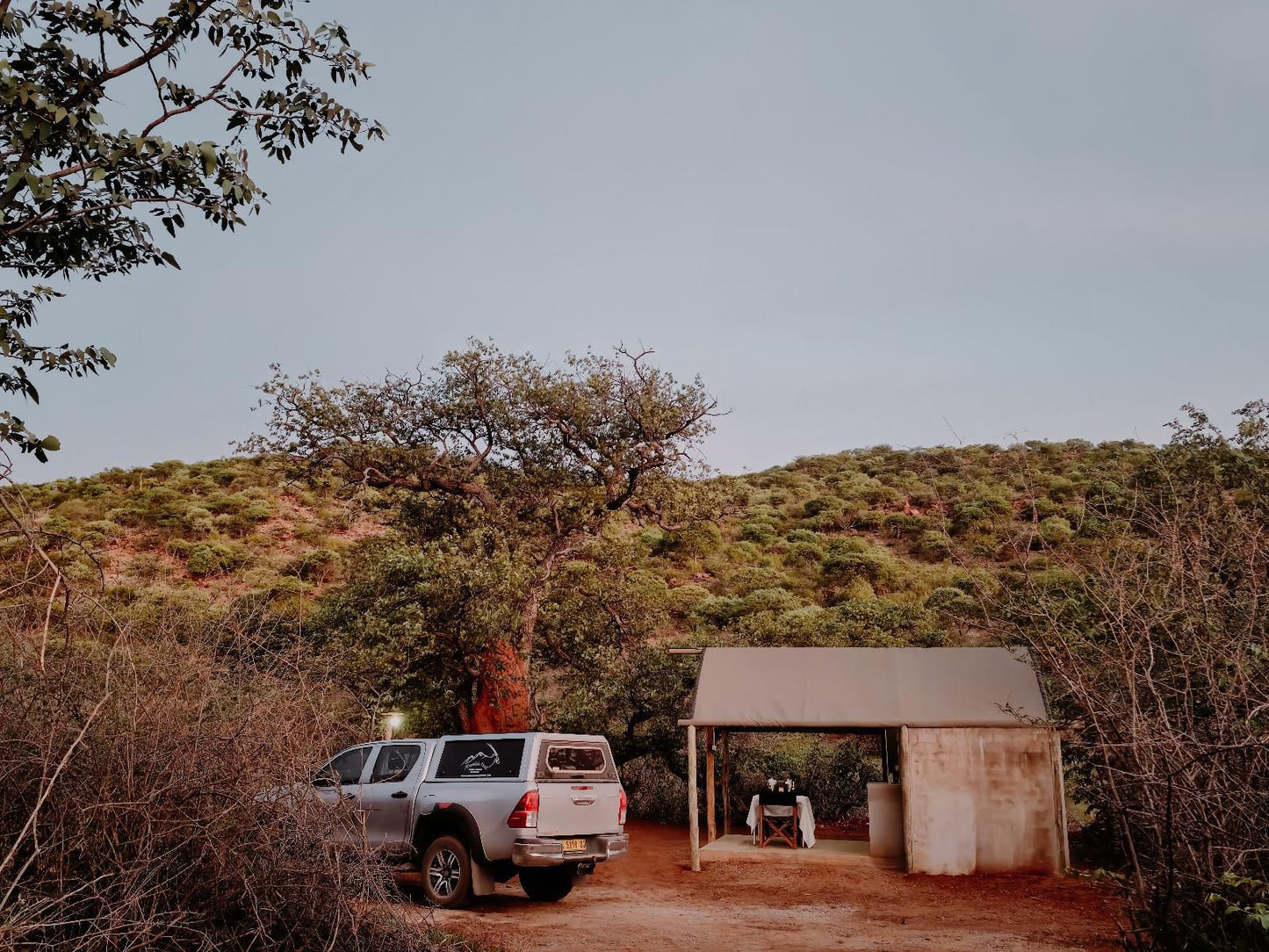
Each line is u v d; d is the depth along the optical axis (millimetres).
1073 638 6871
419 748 11094
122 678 5793
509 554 18578
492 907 10734
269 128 7992
